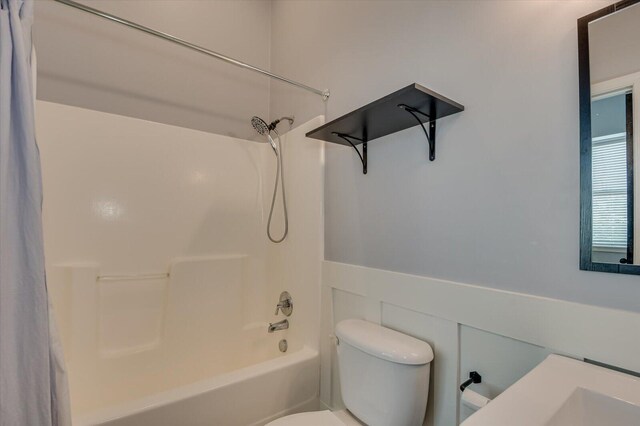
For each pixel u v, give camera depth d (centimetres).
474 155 111
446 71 120
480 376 106
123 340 177
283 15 233
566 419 65
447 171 119
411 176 132
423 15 129
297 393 161
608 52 82
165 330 188
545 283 93
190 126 216
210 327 203
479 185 109
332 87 177
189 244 203
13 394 92
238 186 225
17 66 97
